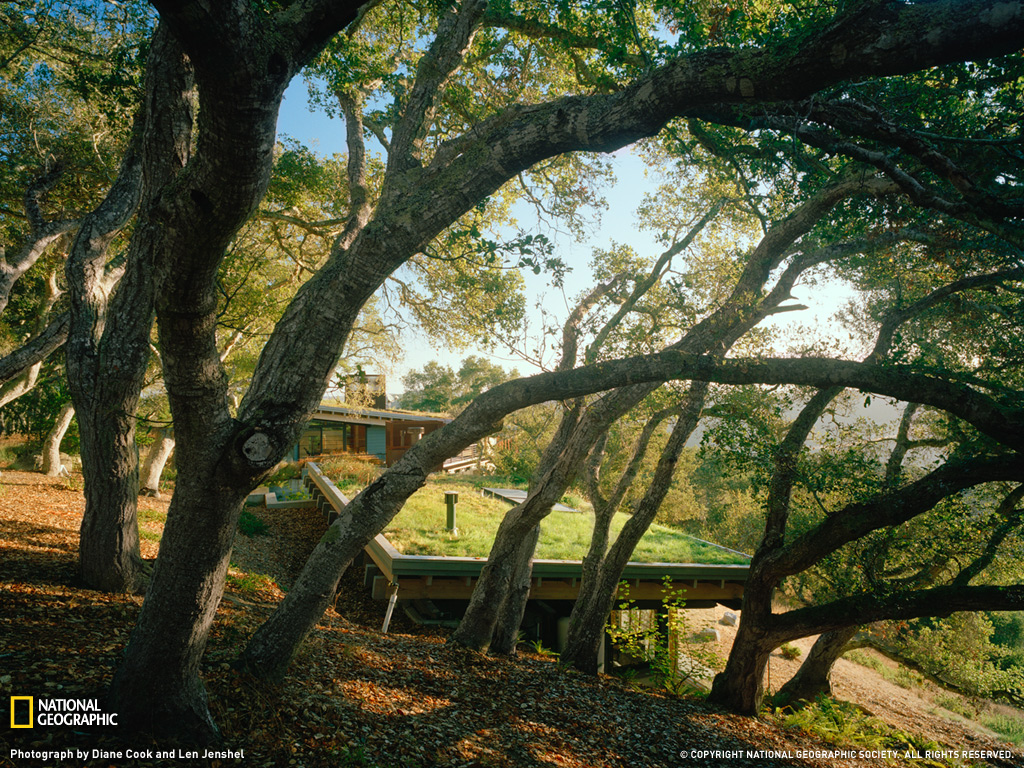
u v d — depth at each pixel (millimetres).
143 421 5285
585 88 8078
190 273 2355
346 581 12438
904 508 6395
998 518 7477
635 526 8320
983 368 8062
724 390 6719
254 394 3709
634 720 6570
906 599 6926
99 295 6332
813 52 2627
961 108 5047
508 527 7703
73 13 9023
